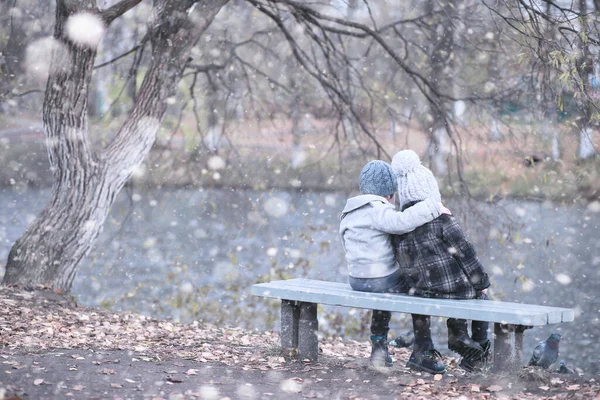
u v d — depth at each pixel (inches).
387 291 236.2
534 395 199.3
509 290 512.4
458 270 224.5
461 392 204.8
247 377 225.6
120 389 197.6
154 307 473.4
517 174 531.2
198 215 808.3
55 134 359.3
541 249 627.5
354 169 573.0
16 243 357.4
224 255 645.9
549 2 334.6
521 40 362.0
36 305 319.9
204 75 610.9
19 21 475.5
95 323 304.7
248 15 634.8
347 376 231.0
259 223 756.0
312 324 255.6
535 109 465.7
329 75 544.1
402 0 648.4
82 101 361.7
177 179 579.5
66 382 199.3
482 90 511.8
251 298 493.0
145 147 380.5
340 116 532.7
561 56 301.1
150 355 247.9
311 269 576.1
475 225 475.5
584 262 589.0
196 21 381.1
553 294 504.4
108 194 369.4
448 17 465.1
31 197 1003.9
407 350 326.0
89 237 365.4
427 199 226.2
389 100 592.1
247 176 678.5
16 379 196.4
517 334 219.1
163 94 381.4
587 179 426.3
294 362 251.4
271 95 622.8
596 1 325.4
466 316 203.9
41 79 478.6
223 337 310.8
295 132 676.1
